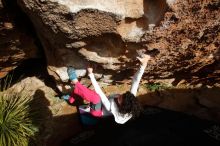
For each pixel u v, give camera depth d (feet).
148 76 16.65
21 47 14.79
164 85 17.34
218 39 14.21
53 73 15.80
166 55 14.64
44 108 16.51
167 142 14.69
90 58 14.61
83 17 11.87
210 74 16.78
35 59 17.25
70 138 15.34
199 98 16.85
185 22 12.75
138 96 16.92
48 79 17.37
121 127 15.31
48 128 15.96
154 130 15.12
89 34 12.95
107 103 13.67
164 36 13.32
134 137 14.88
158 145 14.61
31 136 15.61
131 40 13.26
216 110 16.43
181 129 15.19
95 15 11.82
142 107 15.89
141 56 14.11
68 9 11.35
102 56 14.57
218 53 15.20
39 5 11.43
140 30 12.99
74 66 15.23
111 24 12.31
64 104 16.74
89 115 15.42
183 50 14.44
